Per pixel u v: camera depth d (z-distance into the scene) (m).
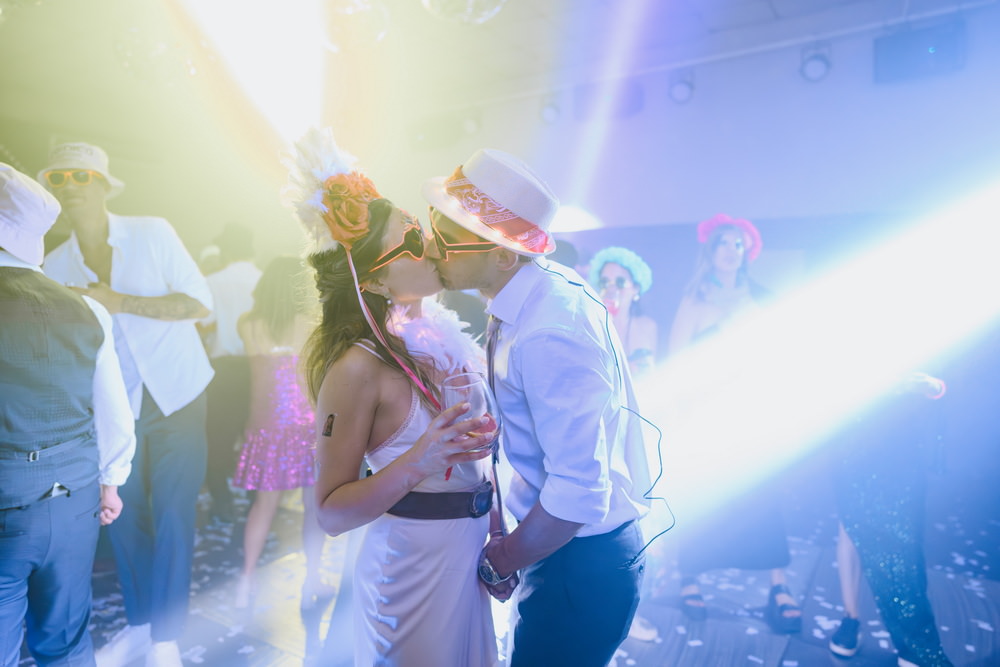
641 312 3.09
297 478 2.78
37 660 1.81
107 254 2.45
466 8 3.17
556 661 1.42
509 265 1.37
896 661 2.40
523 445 1.41
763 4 4.46
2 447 1.60
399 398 1.32
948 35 4.43
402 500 1.33
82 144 2.39
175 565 2.38
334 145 1.37
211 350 3.93
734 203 5.29
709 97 5.34
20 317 1.64
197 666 2.36
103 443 1.91
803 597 2.94
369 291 1.38
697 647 2.52
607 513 1.26
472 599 1.39
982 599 2.90
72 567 1.77
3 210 1.67
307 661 2.37
